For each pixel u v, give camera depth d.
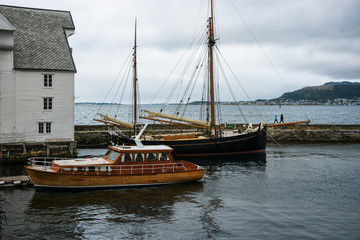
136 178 20.69
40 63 29.42
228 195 19.77
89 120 96.31
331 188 21.61
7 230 14.02
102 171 20.31
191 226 14.83
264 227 14.82
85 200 18.20
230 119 110.12
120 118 105.19
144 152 21.39
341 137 47.38
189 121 37.38
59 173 19.03
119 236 13.68
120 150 20.83
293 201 18.72
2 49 27.78
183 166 22.72
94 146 41.50
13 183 20.67
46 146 29.75
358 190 21.12
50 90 29.70
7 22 27.34
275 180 23.73
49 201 17.92
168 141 33.88
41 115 29.48
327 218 16.02
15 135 28.69
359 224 15.27
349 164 30.08
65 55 31.23
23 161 28.80
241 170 27.25
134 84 40.38
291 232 14.30
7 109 28.34
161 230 14.35
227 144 35.50
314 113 161.75
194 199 18.81
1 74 27.95
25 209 16.59
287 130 47.22
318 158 33.44
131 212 16.50
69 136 30.56
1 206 16.98
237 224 15.15
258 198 19.22
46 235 13.62
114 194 19.42
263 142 37.53
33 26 32.72
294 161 31.64
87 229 14.32
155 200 18.48
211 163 30.47
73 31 35.31
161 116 36.94
